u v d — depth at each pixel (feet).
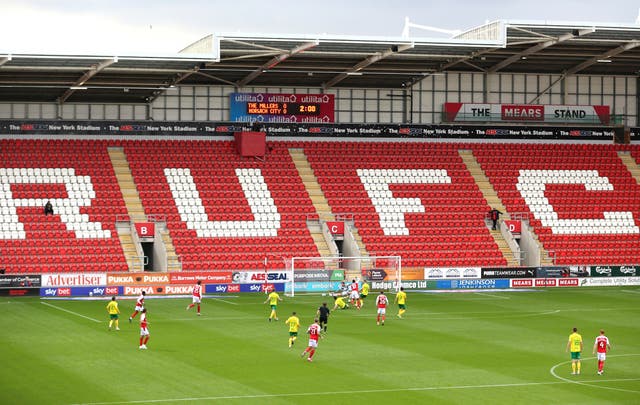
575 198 292.81
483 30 252.01
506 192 290.56
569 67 306.55
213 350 159.22
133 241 253.03
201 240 255.50
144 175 271.69
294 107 295.69
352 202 277.64
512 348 165.27
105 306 212.64
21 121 273.95
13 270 233.76
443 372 143.43
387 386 133.08
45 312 201.05
